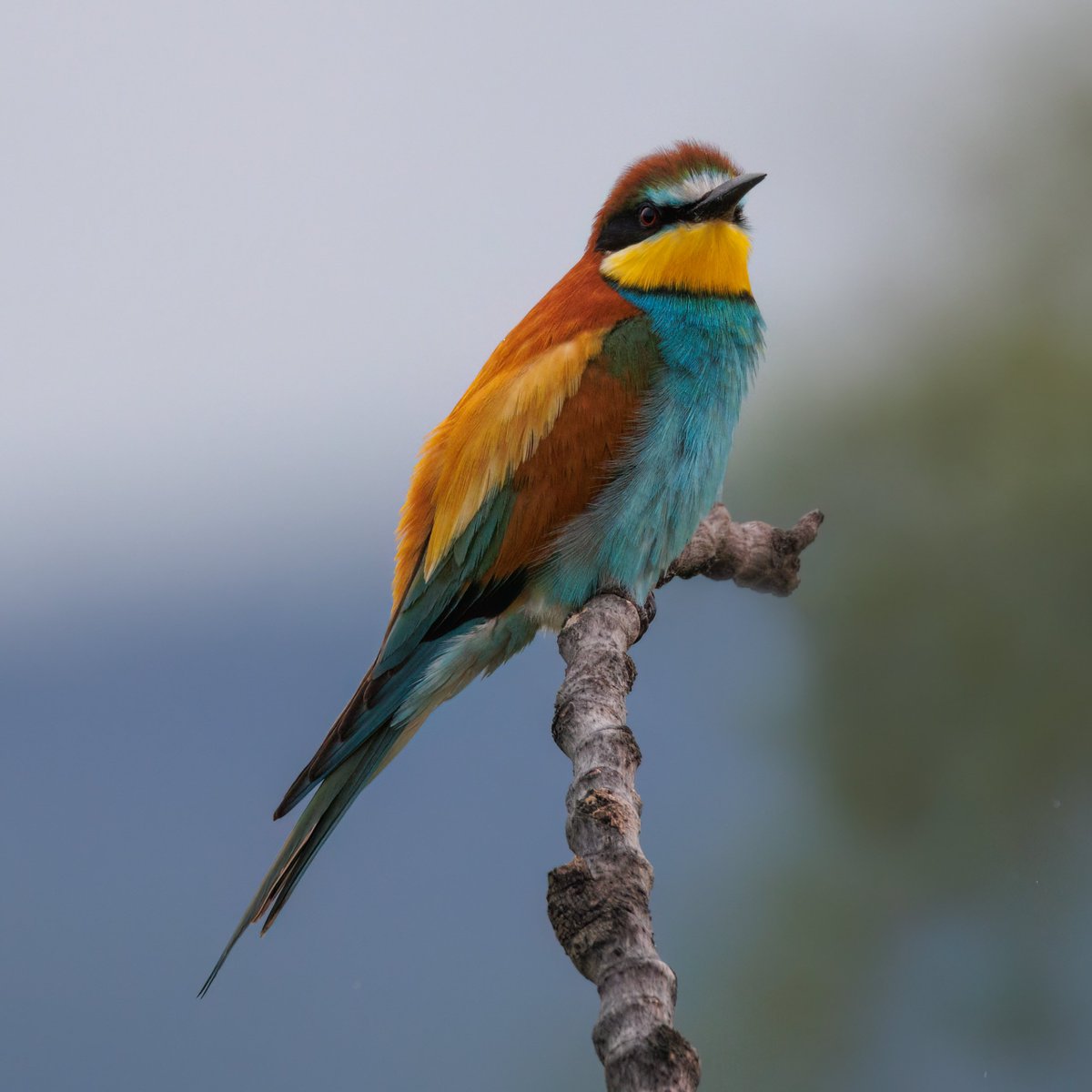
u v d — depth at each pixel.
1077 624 11.52
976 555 11.70
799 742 11.88
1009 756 11.45
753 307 8.75
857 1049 11.30
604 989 4.23
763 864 11.77
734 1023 11.39
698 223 8.52
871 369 12.16
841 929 11.40
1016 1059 11.34
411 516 8.68
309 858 7.91
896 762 11.62
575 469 8.22
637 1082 3.95
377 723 8.20
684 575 8.58
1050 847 11.47
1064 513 11.61
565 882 4.45
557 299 8.79
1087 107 12.23
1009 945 11.38
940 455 11.93
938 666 11.65
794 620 12.05
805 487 12.05
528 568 8.33
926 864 11.45
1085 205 12.20
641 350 8.33
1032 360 11.86
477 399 8.55
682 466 8.30
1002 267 12.18
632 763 5.47
